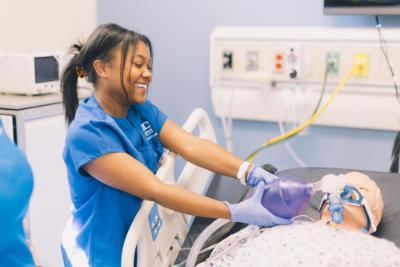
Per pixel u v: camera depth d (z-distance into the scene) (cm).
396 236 137
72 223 140
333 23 206
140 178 124
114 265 130
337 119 208
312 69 206
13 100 194
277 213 133
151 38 235
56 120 203
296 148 221
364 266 113
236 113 221
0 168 106
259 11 216
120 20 240
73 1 249
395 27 198
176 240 145
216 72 219
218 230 147
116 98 136
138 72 131
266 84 213
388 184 161
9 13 220
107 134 128
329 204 135
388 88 198
